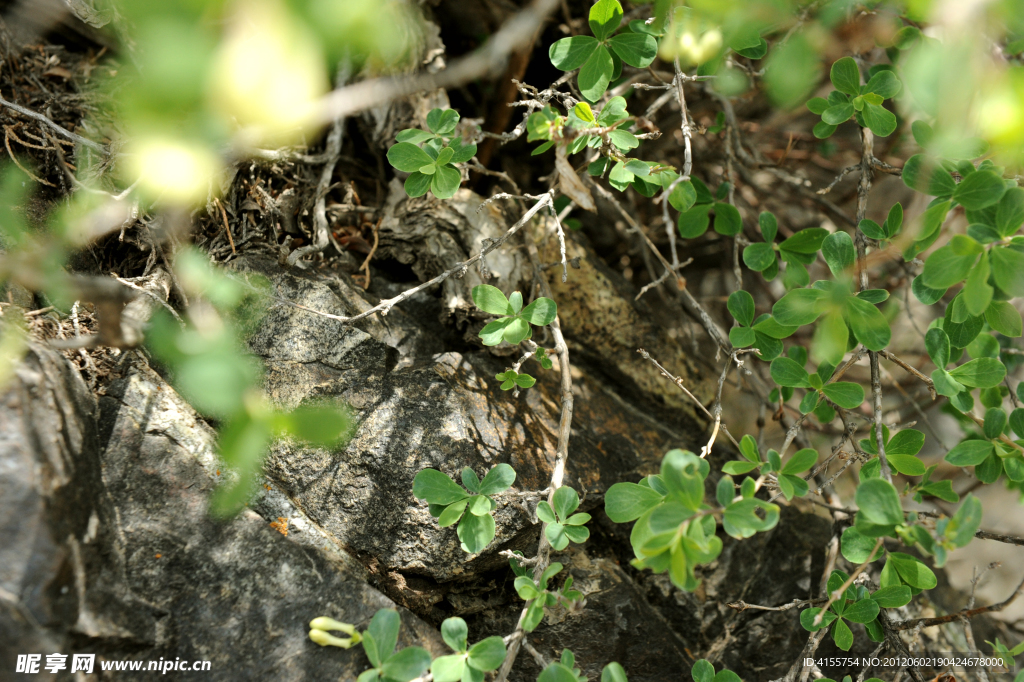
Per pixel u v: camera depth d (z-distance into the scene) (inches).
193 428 66.1
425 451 69.7
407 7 87.2
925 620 67.3
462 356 80.0
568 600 56.9
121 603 54.2
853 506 101.8
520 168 111.3
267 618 59.4
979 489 126.4
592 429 84.7
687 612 81.6
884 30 67.0
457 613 72.5
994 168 60.4
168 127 28.5
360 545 67.6
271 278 76.5
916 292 61.7
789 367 62.7
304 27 25.8
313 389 70.8
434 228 83.7
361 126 90.8
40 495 49.1
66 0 77.2
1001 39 65.0
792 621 82.7
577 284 93.3
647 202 118.1
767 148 127.0
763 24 59.1
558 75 111.7
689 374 96.6
